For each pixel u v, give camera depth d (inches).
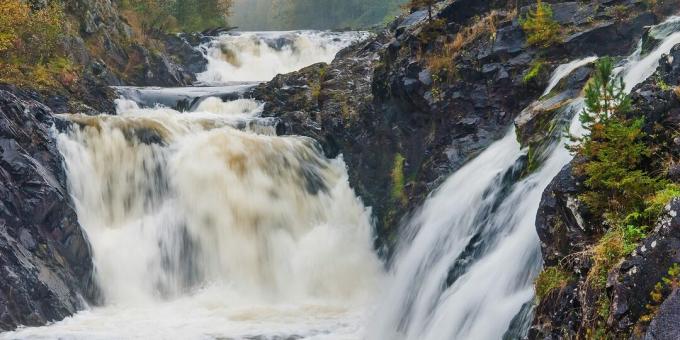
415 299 509.4
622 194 313.0
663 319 229.8
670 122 319.9
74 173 649.0
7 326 503.5
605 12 603.8
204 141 706.2
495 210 486.9
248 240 670.5
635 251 265.1
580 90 516.7
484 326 385.1
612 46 582.9
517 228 436.8
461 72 648.4
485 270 429.1
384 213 691.4
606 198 317.7
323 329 519.8
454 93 647.1
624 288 261.9
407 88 673.0
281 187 709.3
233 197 681.0
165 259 642.8
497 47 633.6
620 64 518.3
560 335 295.9
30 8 935.0
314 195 724.0
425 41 693.9
